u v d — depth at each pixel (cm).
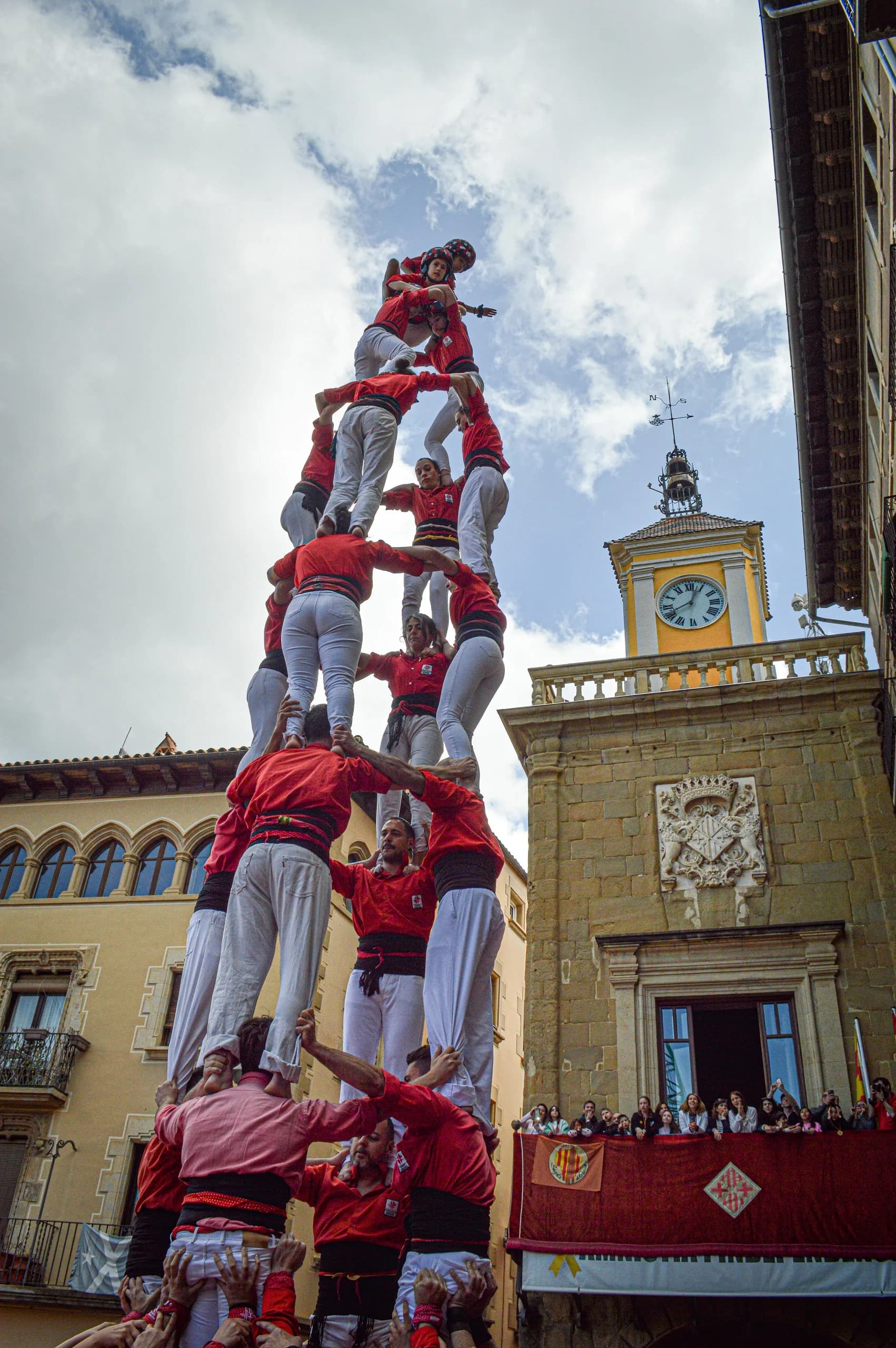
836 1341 1361
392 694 881
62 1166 2084
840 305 1839
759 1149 1408
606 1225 1418
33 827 2556
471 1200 570
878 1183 1350
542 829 1895
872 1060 1567
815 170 1692
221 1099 551
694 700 1933
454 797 703
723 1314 1396
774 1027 1650
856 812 1769
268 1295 495
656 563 2683
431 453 1002
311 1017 568
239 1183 524
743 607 2566
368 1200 682
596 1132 1512
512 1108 3002
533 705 2070
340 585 772
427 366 1053
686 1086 1633
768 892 1741
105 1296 1884
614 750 1952
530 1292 1419
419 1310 526
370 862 813
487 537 915
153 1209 621
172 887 2381
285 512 920
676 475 3075
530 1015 1731
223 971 621
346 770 679
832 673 1900
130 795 2534
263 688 836
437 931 676
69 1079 2181
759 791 1831
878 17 976
